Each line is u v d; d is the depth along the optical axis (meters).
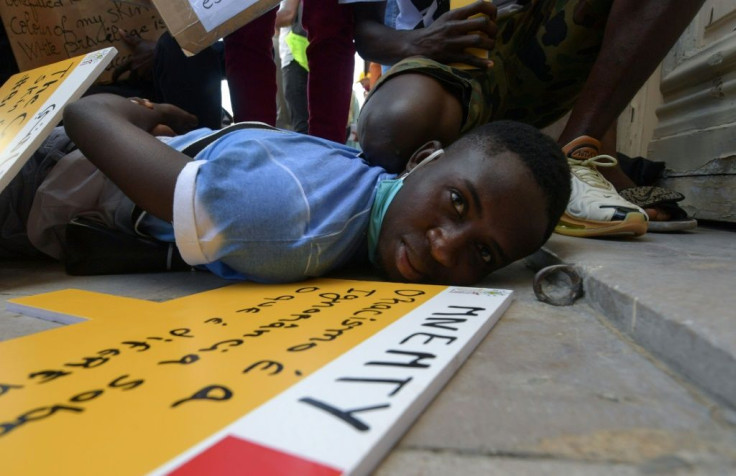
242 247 0.76
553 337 0.56
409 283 0.85
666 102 1.90
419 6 1.47
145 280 0.97
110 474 0.27
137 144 0.82
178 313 0.63
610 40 1.19
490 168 0.80
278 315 0.61
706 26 1.64
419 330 0.53
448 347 0.47
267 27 1.72
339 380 0.39
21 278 1.00
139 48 1.63
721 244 1.08
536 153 0.84
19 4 1.40
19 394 0.38
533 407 0.38
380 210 0.88
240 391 0.37
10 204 1.12
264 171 0.79
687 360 0.44
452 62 1.21
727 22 1.54
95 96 0.99
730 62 1.48
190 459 0.28
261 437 0.30
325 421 0.32
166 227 0.99
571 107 1.60
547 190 0.83
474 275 0.83
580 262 0.80
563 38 1.35
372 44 1.38
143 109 1.06
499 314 0.64
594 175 1.22
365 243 0.96
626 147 2.13
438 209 0.81
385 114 1.05
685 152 1.72
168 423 0.33
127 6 1.60
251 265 0.79
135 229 0.99
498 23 1.31
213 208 0.74
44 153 1.14
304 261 0.80
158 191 0.79
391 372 0.41
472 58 1.19
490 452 0.32
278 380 0.39
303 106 3.04
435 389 0.40
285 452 0.29
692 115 1.71
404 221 0.84
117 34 1.60
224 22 1.02
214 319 0.59
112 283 0.94
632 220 1.10
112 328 0.56
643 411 0.37
